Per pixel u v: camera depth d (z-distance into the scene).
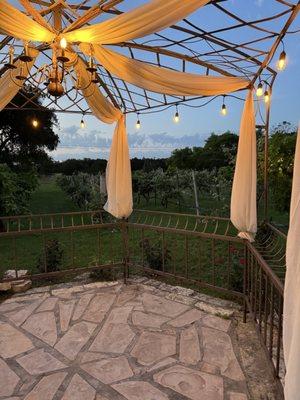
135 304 3.51
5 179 8.12
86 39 2.44
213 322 3.10
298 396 1.21
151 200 13.38
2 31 2.32
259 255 2.59
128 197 4.23
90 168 16.02
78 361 2.54
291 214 1.41
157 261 4.58
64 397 2.14
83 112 4.81
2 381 2.31
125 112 4.88
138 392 2.19
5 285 3.85
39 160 10.81
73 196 11.80
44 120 9.97
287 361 1.30
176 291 3.82
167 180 11.20
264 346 2.39
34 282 4.24
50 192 15.79
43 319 3.21
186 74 3.08
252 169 3.17
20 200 8.80
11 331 2.99
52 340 2.84
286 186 4.57
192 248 5.91
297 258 1.32
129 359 2.55
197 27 2.72
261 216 6.29
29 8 2.21
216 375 2.35
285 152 4.55
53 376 2.36
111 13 2.77
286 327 1.37
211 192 9.55
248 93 3.24
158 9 2.10
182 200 11.79
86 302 3.58
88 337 2.88
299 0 2.11
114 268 4.66
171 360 2.53
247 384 2.25
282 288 1.81
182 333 2.92
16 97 8.43
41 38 2.43
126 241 4.25
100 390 2.21
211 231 7.46
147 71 3.05
